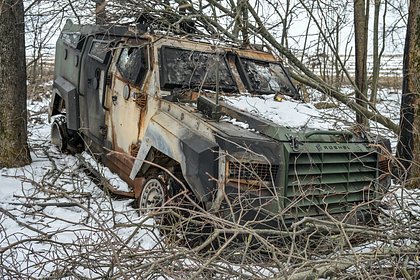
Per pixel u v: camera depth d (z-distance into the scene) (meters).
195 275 3.47
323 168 4.97
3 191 6.74
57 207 6.18
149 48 6.53
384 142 5.52
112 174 7.16
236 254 4.20
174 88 6.20
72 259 4.20
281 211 4.35
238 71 6.75
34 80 16.22
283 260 4.37
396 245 4.24
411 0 7.25
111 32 7.50
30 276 3.81
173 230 4.20
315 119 5.68
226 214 4.69
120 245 4.05
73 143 9.03
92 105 7.82
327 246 4.56
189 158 4.95
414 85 7.18
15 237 4.70
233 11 8.51
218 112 5.38
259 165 4.75
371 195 5.21
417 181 6.83
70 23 9.26
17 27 7.97
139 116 6.47
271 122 5.19
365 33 10.55
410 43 7.24
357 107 8.35
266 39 8.87
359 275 3.63
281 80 6.99
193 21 7.96
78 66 8.38
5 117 7.92
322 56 15.31
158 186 5.64
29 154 8.27
